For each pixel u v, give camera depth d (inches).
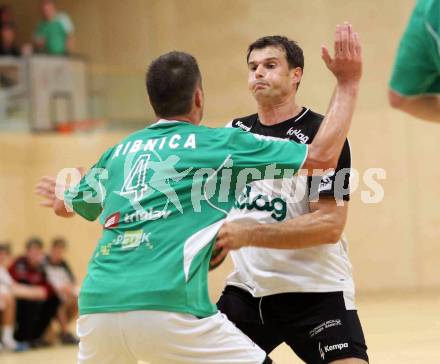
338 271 404.2
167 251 329.1
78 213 383.9
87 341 340.2
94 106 1533.0
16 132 1476.4
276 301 406.3
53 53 1561.3
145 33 1793.8
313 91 1533.0
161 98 353.7
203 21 1694.1
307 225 363.3
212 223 337.7
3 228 1446.9
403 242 1439.5
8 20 1556.3
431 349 708.7
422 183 1429.6
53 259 1131.3
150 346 326.6
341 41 338.3
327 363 394.0
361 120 1476.4
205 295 333.7
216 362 330.0
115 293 327.3
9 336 1051.9
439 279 1414.9
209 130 347.9
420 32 309.4
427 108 335.6
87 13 1883.6
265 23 1609.3
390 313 1066.1
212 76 1673.2
